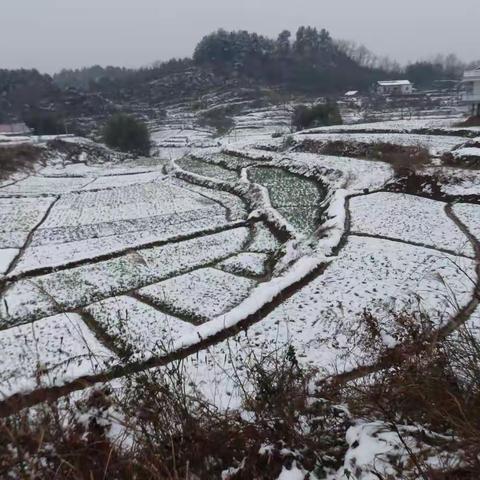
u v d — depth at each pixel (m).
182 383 3.46
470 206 19.22
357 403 3.28
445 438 2.58
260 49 136.12
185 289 14.34
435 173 22.52
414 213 18.86
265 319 10.68
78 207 28.19
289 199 25.52
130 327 11.79
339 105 82.12
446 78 120.56
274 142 44.75
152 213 25.77
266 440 2.80
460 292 10.62
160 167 47.78
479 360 3.33
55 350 10.55
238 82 118.19
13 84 101.25
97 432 2.72
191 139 71.31
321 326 9.76
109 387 3.22
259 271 15.88
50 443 2.51
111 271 16.55
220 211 25.53
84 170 46.41
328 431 2.95
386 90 97.69
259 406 3.24
